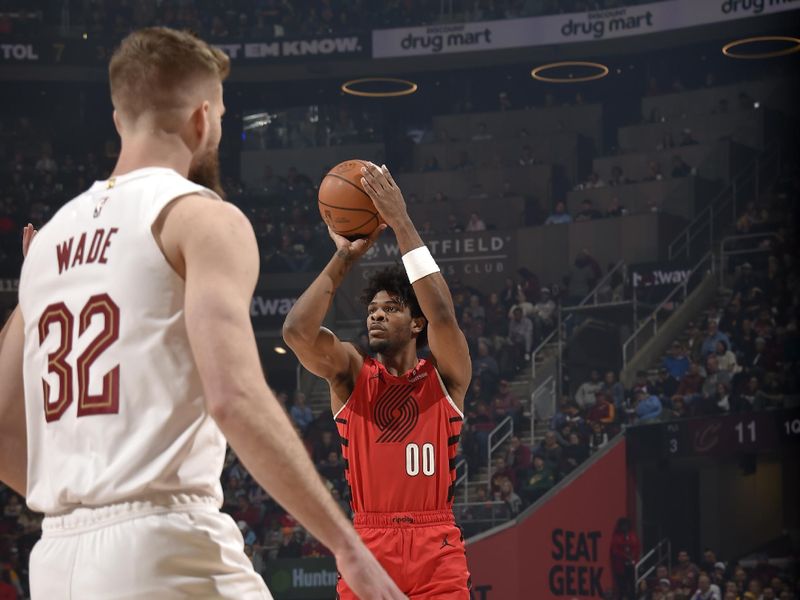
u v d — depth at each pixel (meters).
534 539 19.48
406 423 4.88
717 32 24.67
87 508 2.14
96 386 2.15
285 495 1.97
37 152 26.42
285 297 24.28
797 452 19.39
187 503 2.13
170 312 2.15
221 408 1.95
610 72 26.58
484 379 21.89
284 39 26.61
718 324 21.31
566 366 21.91
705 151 24.72
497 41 25.94
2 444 2.42
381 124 27.55
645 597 18.80
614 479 19.61
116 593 2.05
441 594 4.70
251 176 27.23
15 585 18.55
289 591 18.59
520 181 25.81
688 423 19.36
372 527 4.82
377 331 4.99
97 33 26.66
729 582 18.42
